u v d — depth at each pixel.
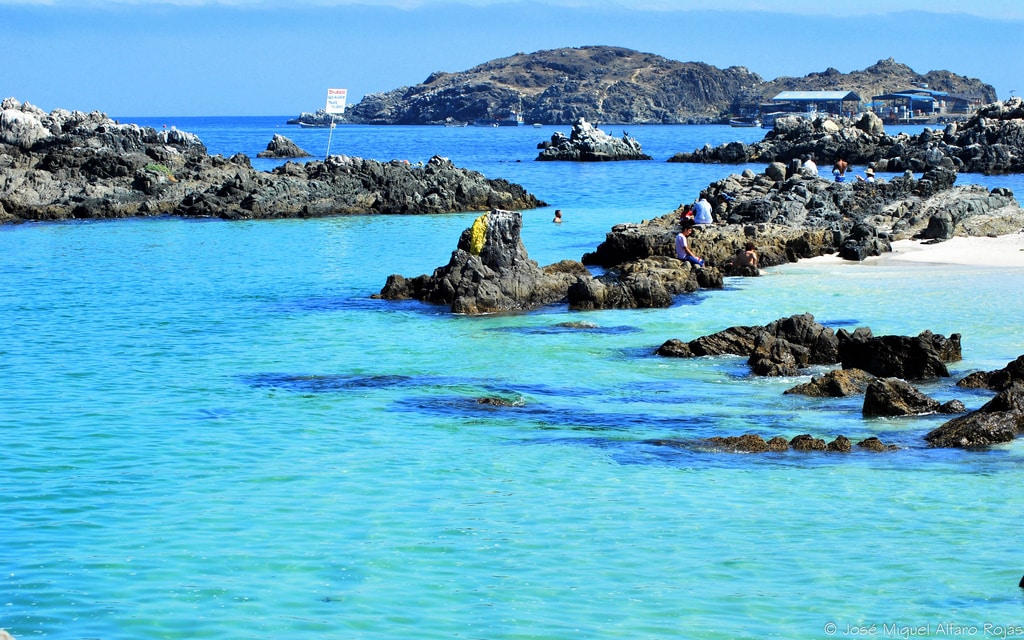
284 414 23.77
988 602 13.70
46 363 29.09
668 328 32.44
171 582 14.64
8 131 94.62
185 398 25.27
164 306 38.00
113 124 105.31
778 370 26.61
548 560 15.36
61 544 16.09
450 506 17.73
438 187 76.94
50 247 56.22
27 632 13.14
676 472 19.45
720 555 15.45
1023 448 20.62
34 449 21.23
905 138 132.25
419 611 13.66
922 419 22.70
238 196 74.25
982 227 51.53
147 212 73.62
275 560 15.41
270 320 35.00
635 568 15.01
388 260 50.53
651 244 45.19
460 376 27.05
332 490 18.64
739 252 43.06
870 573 14.70
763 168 129.88
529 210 75.56
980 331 30.30
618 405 24.14
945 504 17.48
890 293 36.72
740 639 12.76
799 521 16.81
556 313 35.44
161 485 18.97
